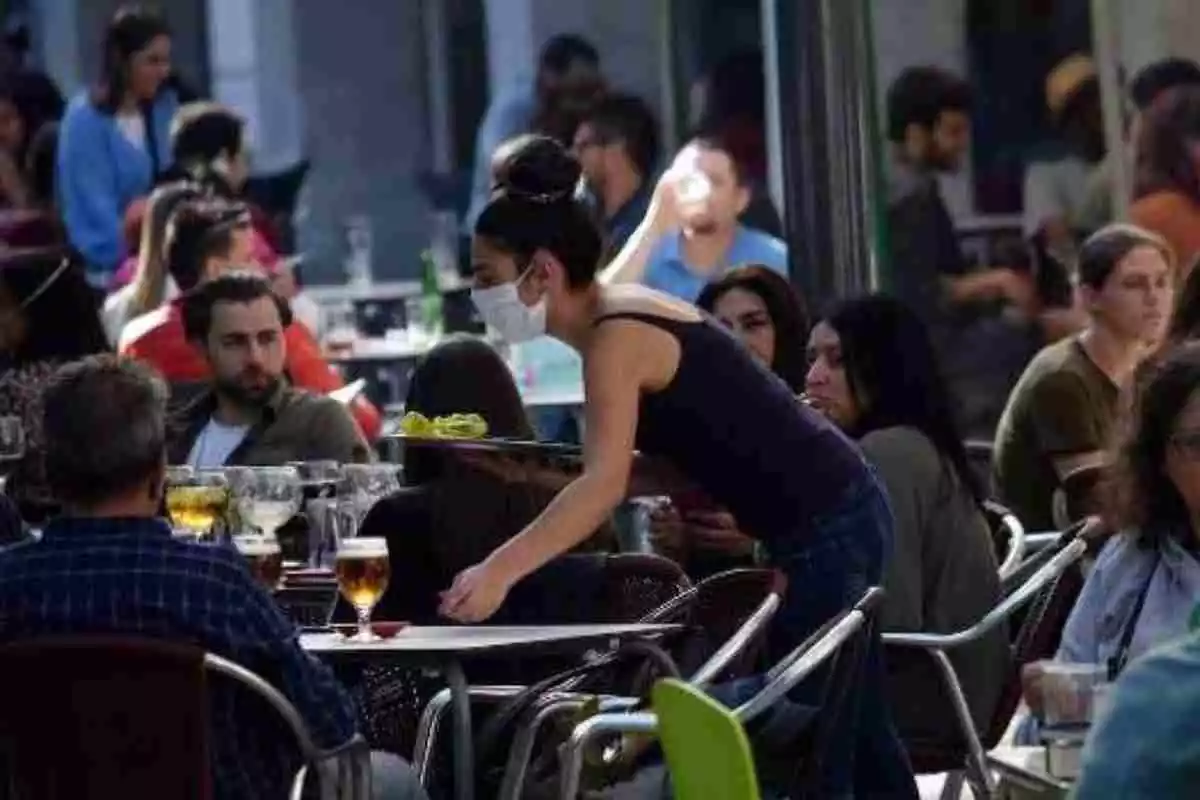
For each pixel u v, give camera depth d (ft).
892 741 43.06
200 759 36.96
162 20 91.35
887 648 48.73
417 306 91.15
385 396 88.58
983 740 49.34
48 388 38.17
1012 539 53.93
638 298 42.75
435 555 46.60
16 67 101.71
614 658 43.93
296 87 108.58
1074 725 38.22
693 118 90.02
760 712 40.45
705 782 32.76
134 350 68.28
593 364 42.42
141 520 37.99
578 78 92.73
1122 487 43.29
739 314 57.41
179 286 68.95
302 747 37.83
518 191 42.50
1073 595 49.01
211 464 58.85
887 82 69.41
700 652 45.52
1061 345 61.67
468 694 42.27
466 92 107.24
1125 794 30.27
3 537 46.50
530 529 42.11
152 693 36.65
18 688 36.73
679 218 70.95
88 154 89.56
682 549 53.83
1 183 94.02
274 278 82.69
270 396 59.16
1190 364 42.57
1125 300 60.44
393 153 108.06
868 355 51.52
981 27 69.92
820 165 69.10
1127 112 70.59
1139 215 70.54
